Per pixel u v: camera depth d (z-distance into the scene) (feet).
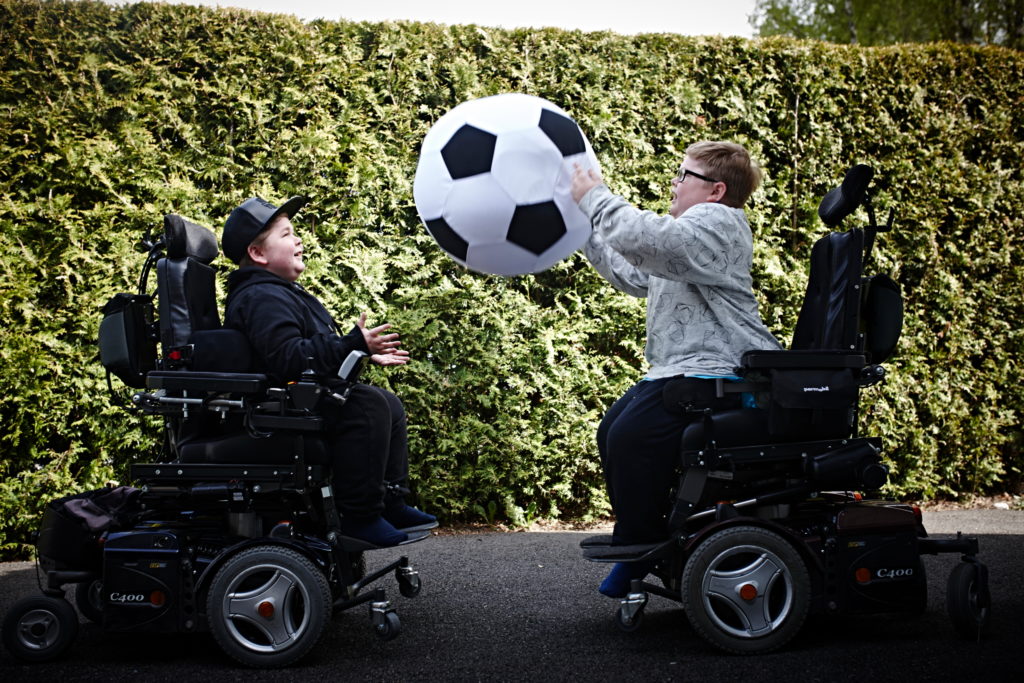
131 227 14.92
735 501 9.52
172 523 9.27
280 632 8.63
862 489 9.34
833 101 18.16
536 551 14.23
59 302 14.60
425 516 10.56
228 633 8.60
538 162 9.36
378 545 9.24
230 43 15.49
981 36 50.70
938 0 51.29
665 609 10.89
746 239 9.59
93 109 14.94
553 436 16.62
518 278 16.46
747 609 8.79
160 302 9.21
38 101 14.76
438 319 16.02
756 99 17.76
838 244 9.52
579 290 16.83
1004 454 19.62
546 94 16.76
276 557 8.64
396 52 16.24
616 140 17.03
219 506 9.47
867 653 8.71
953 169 18.63
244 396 8.96
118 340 9.30
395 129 16.21
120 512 9.34
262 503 9.50
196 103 15.40
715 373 9.18
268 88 15.67
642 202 16.90
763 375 8.96
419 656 8.93
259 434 8.95
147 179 14.89
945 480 19.01
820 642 9.23
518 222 9.39
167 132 15.53
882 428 17.98
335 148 15.61
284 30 15.75
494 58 16.60
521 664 8.58
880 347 9.58
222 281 14.88
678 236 9.01
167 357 9.07
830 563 8.96
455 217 9.48
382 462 9.41
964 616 9.08
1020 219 19.13
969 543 9.34
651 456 9.26
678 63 17.48
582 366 16.46
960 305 18.56
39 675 8.41
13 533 14.19
